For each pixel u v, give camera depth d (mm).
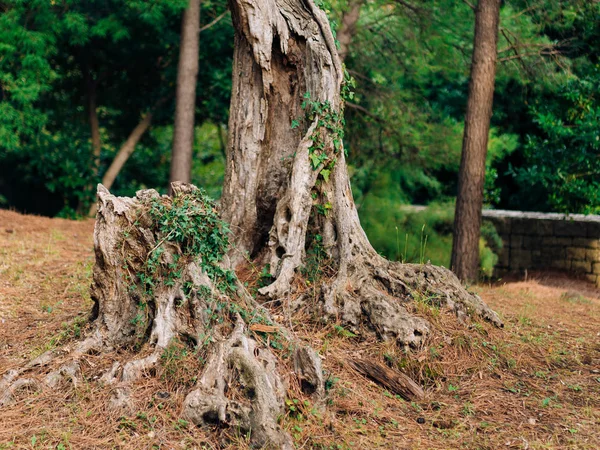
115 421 4742
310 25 6855
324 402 5105
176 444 4504
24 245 10383
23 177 17156
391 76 16359
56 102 18578
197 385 4828
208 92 17312
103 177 18203
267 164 7016
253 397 4664
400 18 15172
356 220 7012
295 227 6492
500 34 13656
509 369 6324
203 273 5590
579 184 13359
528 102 16141
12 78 14078
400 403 5500
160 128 20562
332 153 6723
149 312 5672
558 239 13750
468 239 11102
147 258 5672
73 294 7969
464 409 5430
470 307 6965
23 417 4816
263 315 5691
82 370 5344
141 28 16547
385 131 15750
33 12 14406
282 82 7020
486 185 15250
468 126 11117
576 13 13805
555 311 8938
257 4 6621
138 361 5156
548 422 5258
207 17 16250
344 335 6109
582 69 14203
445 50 15078
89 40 15133
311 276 6527
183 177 13883
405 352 6004
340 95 6961
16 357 5934
